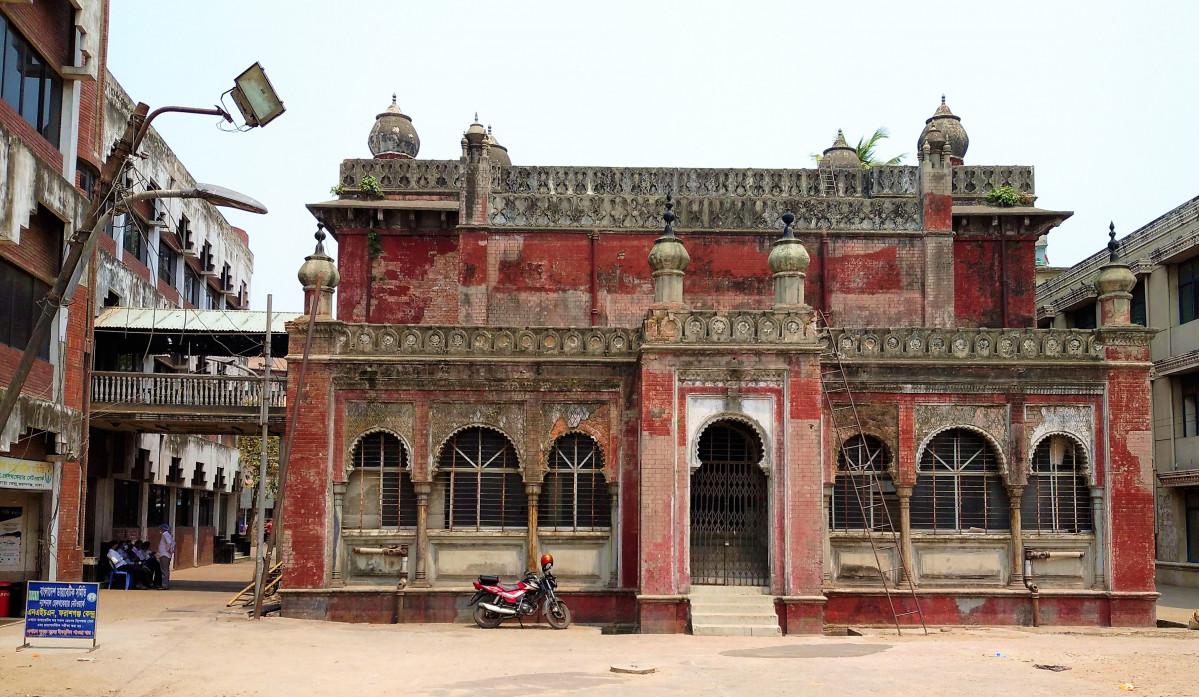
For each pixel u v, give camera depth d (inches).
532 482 624.4
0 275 597.0
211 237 1256.2
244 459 1552.7
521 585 591.8
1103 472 642.2
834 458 636.1
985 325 767.7
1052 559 640.4
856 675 409.7
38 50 652.7
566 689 374.6
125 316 833.5
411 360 627.5
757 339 599.2
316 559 615.2
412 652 472.1
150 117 376.5
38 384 653.3
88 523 886.4
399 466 633.6
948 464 650.8
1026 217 768.3
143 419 780.0
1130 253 1038.4
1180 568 957.2
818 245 741.9
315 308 617.6
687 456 590.6
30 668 405.1
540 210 738.8
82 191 727.1
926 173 749.3
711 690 374.0
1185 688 380.8
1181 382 978.7
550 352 632.4
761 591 586.6
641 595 577.3
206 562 1301.7
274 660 440.5
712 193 767.7
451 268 765.3
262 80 365.1
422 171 789.2
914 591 631.8
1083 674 412.2
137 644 471.5
